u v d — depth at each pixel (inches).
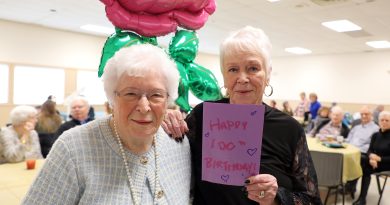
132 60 29.6
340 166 121.3
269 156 37.2
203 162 33.6
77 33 294.8
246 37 38.3
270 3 185.0
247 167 31.7
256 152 31.3
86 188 30.1
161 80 30.6
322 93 413.4
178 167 37.1
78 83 299.7
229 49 38.4
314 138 169.3
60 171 29.7
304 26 242.2
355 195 151.3
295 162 37.9
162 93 30.8
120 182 31.5
